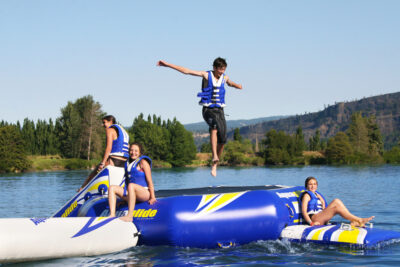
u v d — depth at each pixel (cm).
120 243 841
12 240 734
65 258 793
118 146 1074
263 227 902
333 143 13100
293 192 1059
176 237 845
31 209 1689
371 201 1880
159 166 11625
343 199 2002
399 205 1689
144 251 840
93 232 812
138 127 12469
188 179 4462
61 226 792
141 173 909
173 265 727
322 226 937
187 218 852
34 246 754
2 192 2623
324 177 4600
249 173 6356
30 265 746
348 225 910
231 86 945
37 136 11719
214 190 1098
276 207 934
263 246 873
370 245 825
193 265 724
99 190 1046
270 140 14012
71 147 10744
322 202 1038
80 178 4659
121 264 745
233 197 916
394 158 13350
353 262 730
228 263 737
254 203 916
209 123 912
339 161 12950
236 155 12875
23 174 6150
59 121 11812
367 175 4966
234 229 874
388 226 1155
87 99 11594
